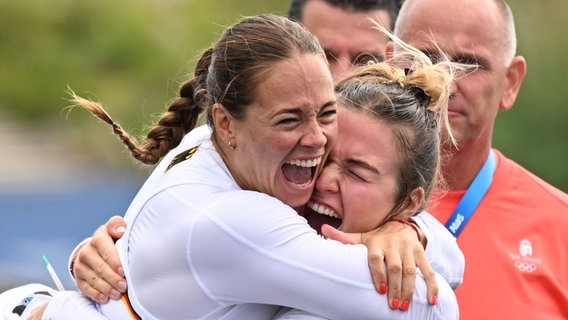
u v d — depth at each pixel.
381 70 11.84
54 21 46.69
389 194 11.30
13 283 25.48
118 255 11.52
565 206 15.58
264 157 10.70
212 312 10.90
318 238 10.73
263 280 10.55
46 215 29.48
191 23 44.75
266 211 10.59
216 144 11.28
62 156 39.81
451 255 11.76
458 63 13.84
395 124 11.23
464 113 14.70
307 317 10.73
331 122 10.88
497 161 15.91
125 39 44.75
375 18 16.31
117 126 12.02
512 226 15.13
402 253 10.85
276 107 10.48
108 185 34.19
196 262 10.62
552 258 15.05
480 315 14.47
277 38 10.59
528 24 35.31
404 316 10.72
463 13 14.70
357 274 10.62
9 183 34.25
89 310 11.55
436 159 11.62
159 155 12.17
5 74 45.31
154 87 44.03
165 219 10.95
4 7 46.78
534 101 33.75
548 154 33.41
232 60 10.66
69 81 44.88
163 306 10.91
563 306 14.67
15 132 43.81
